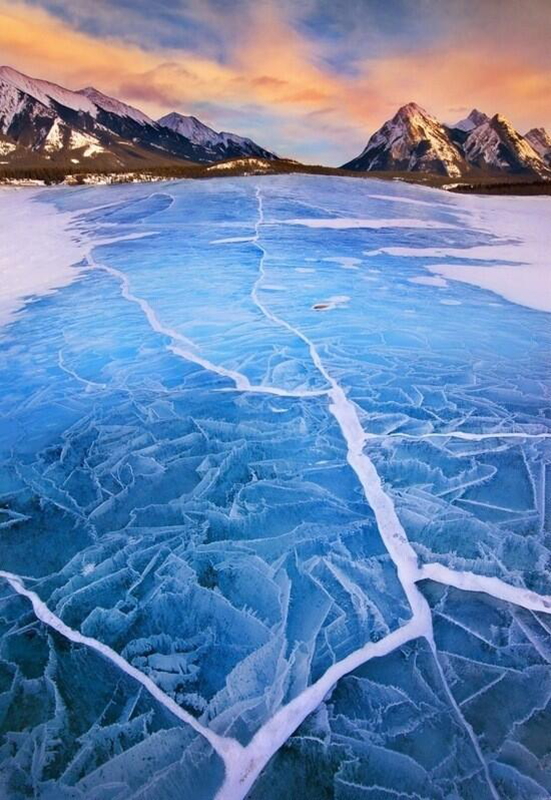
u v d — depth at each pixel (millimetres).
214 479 1711
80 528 1530
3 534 1512
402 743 1006
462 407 2096
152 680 1122
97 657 1172
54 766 980
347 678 1121
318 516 1550
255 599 1300
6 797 936
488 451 1821
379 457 1802
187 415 2070
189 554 1430
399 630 1226
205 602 1291
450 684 1109
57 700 1087
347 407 2102
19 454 1868
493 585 1335
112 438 1942
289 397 2182
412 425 1974
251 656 1167
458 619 1251
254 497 1628
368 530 1499
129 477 1731
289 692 1096
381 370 2404
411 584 1342
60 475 1754
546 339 2783
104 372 2443
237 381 2324
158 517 1562
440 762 975
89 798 934
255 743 1009
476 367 2441
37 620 1259
